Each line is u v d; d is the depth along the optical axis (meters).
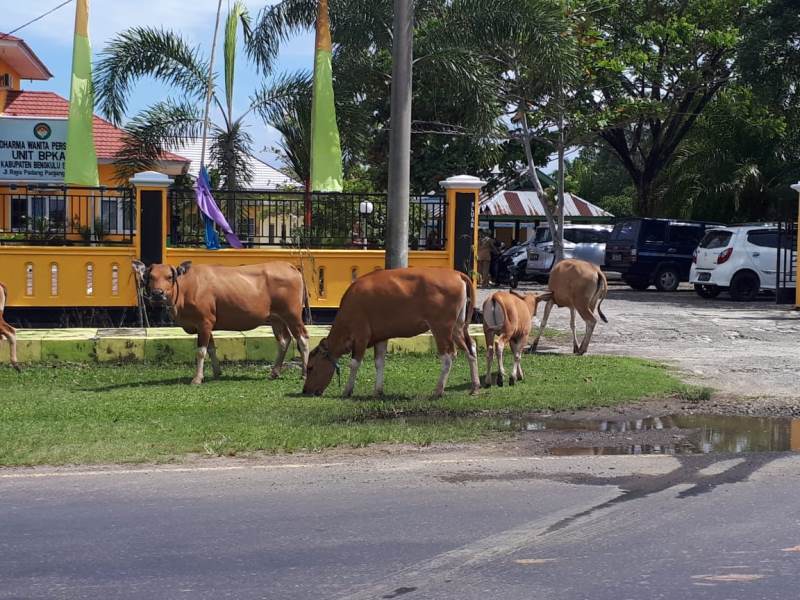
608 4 32.69
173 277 12.24
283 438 9.03
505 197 42.47
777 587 5.32
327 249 17.55
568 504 7.02
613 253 32.41
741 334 18.38
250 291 12.74
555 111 31.06
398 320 11.39
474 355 11.88
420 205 17.64
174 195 17.19
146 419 10.11
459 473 7.98
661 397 11.64
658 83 34.50
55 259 16.55
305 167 22.17
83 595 5.23
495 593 5.26
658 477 7.82
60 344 14.15
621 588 5.32
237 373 13.69
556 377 13.10
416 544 6.11
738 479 7.73
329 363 11.67
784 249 24.94
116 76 20.92
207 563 5.75
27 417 10.23
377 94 24.89
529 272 33.78
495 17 21.36
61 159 20.84
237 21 21.59
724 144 35.41
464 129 29.92
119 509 6.89
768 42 29.45
